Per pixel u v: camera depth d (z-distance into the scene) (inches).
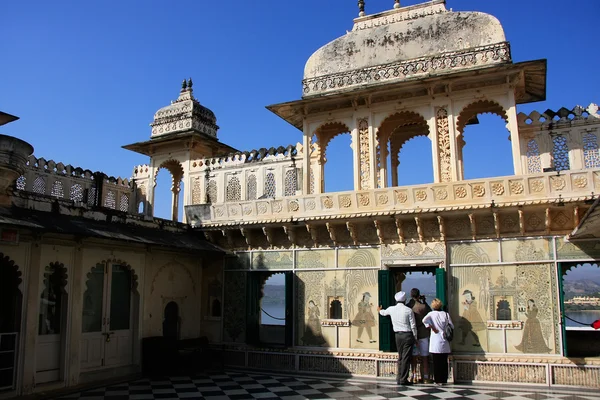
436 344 394.6
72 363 383.9
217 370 484.7
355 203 455.5
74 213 398.9
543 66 413.1
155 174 645.3
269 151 565.3
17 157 339.9
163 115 632.4
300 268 487.8
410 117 519.2
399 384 403.5
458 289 424.2
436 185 426.6
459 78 435.2
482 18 456.1
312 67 515.5
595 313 778.8
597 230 355.3
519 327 400.8
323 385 407.2
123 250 438.6
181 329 502.9
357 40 502.6
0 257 343.6
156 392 379.6
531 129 451.2
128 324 446.3
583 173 384.8
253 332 496.4
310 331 473.4
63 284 385.1
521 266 408.2
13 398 338.0
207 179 599.5
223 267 525.3
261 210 496.1
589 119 435.2
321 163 520.4
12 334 344.2
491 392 370.3
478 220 424.2
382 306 439.5
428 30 473.7
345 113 487.8
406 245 445.1
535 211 403.5
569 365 381.1
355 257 466.0
